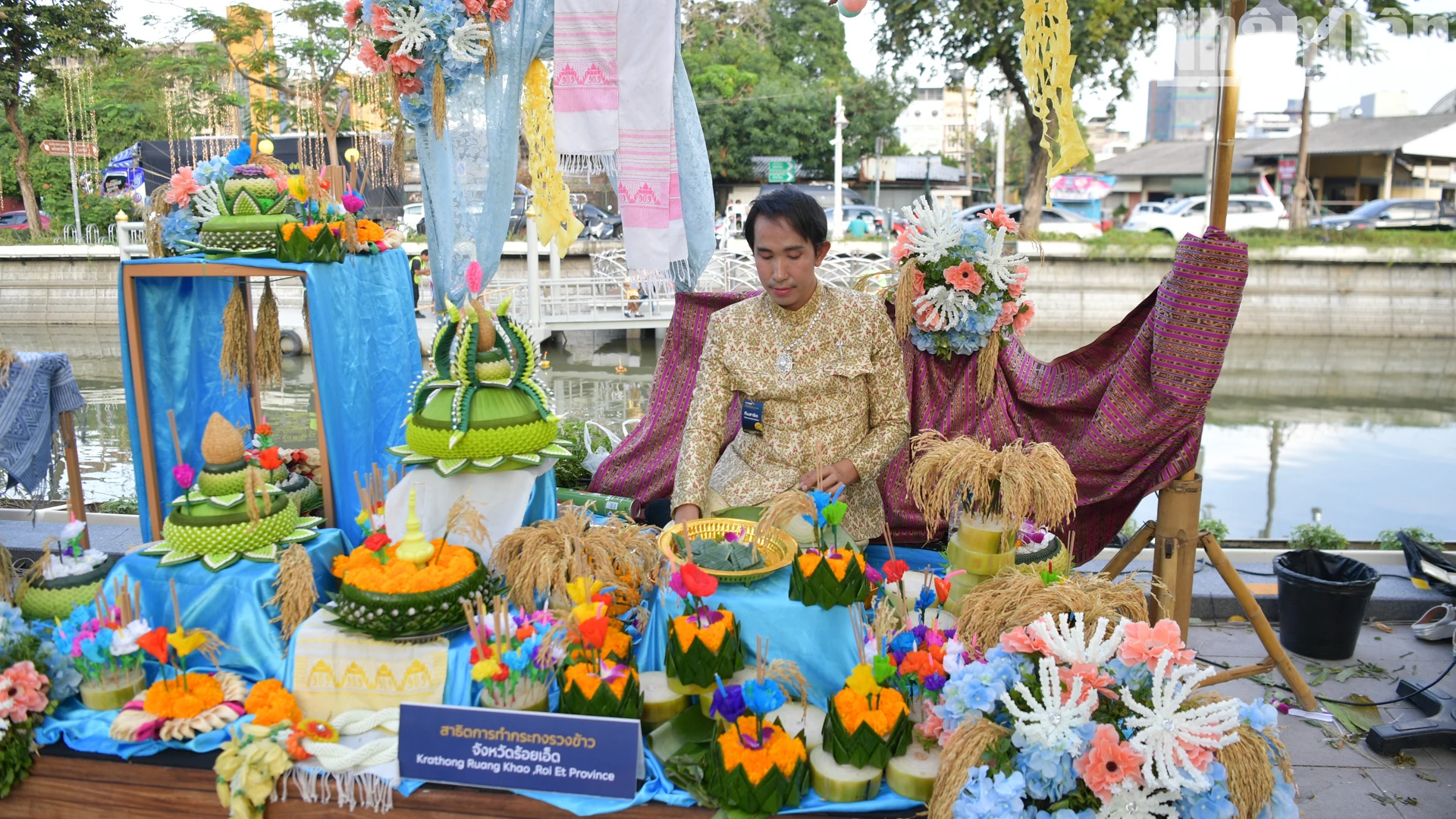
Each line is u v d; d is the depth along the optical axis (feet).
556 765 6.47
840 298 8.73
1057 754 5.93
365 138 44.70
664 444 11.53
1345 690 10.27
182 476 8.05
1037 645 6.31
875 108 90.43
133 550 8.27
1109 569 10.05
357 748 6.68
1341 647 10.89
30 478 10.65
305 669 7.29
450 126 10.43
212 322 10.36
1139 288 56.75
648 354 49.34
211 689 7.22
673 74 10.88
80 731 7.07
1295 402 40.78
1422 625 11.68
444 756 6.56
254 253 8.84
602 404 36.01
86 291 56.59
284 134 59.11
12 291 56.75
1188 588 9.71
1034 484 7.66
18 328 56.59
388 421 10.23
